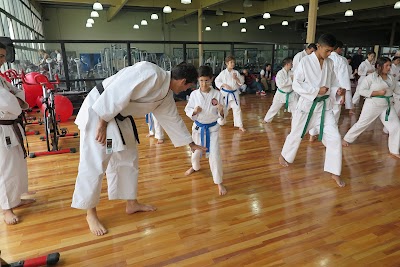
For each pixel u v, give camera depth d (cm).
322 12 1292
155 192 254
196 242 185
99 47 1427
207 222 208
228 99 456
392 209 223
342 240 186
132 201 216
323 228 199
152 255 173
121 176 201
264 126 495
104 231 194
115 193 204
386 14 1365
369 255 172
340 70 476
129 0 1097
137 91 167
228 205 231
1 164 197
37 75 531
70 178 285
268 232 195
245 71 891
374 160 327
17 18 782
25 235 192
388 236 190
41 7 1350
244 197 245
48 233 195
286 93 473
